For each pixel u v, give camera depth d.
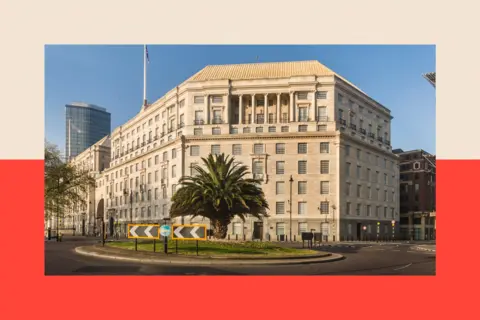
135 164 95.50
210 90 73.50
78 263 22.91
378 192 79.25
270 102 74.00
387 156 83.94
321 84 70.50
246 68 79.00
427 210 95.69
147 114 92.06
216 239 33.12
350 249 40.94
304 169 68.75
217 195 32.19
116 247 31.39
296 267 22.03
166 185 78.94
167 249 27.08
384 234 79.38
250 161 70.06
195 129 73.50
